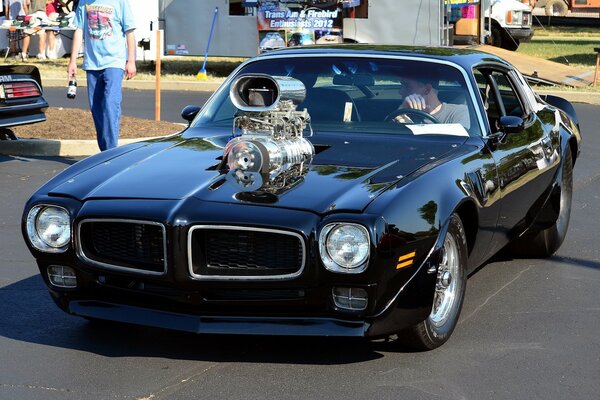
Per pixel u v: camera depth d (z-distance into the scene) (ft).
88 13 36.55
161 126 48.98
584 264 26.94
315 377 17.94
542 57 92.48
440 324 19.51
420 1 68.74
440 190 18.90
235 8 73.92
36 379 17.84
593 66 83.87
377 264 17.15
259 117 19.47
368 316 17.48
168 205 18.10
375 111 22.93
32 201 19.38
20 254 27.25
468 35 78.89
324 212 17.47
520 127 22.68
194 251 17.74
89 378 17.90
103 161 21.11
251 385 17.53
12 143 43.06
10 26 84.58
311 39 72.18
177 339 20.15
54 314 21.90
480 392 17.28
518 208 23.70
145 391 17.22
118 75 36.96
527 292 24.03
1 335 20.42
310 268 17.29
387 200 17.70
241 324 17.92
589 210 34.06
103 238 18.65
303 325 17.74
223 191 18.45
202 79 74.23
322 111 23.08
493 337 20.43
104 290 18.93
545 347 19.81
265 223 17.33
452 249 19.65
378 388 17.40
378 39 70.44
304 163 19.72
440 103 22.93
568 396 17.13
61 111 52.08
